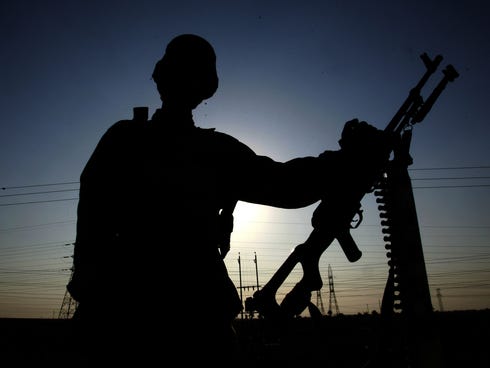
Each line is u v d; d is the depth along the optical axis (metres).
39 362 26.48
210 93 1.21
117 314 0.91
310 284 1.33
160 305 0.91
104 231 0.97
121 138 1.05
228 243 1.14
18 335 33.91
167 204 1.00
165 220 0.99
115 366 0.88
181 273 0.95
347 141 1.28
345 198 1.23
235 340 1.03
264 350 13.27
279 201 1.22
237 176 1.17
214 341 0.94
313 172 1.21
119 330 0.90
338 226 1.26
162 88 1.17
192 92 1.15
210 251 1.04
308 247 1.34
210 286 0.99
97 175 1.00
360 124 1.31
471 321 31.30
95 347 0.90
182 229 1.00
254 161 1.21
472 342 26.52
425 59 1.35
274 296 1.37
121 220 0.99
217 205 1.13
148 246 0.96
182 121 1.13
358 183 1.22
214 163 1.14
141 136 1.06
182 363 0.89
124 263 0.95
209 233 1.05
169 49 1.18
